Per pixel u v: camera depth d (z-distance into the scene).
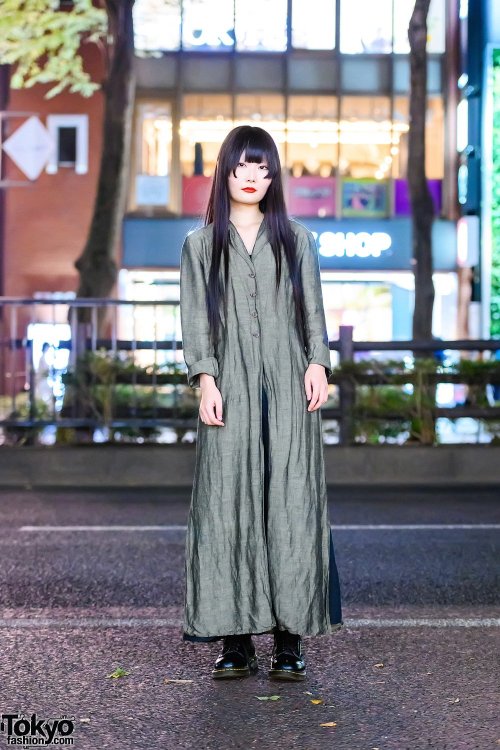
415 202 15.91
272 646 4.39
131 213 27.64
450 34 27.66
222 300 3.82
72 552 6.69
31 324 11.02
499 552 6.75
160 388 11.05
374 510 8.76
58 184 27.47
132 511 8.66
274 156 3.85
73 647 4.38
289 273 3.83
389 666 4.08
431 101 27.84
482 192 26.89
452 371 11.08
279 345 3.80
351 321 27.70
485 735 3.29
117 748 3.19
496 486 10.54
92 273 14.12
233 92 27.50
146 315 11.03
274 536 3.76
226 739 3.26
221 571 3.77
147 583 5.75
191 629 3.78
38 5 20.77
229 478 3.77
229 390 3.79
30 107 27.31
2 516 8.36
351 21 27.55
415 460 10.83
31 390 11.01
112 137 14.29
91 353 11.01
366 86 27.67
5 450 10.82
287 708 3.56
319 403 3.80
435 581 5.84
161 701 3.64
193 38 27.47
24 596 5.43
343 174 27.70
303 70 27.58
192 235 3.90
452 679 3.90
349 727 3.36
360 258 27.69
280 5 27.50
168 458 10.77
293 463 3.77
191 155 27.58
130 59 14.35
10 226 27.47
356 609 5.14
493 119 26.61
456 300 27.83
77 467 10.77
